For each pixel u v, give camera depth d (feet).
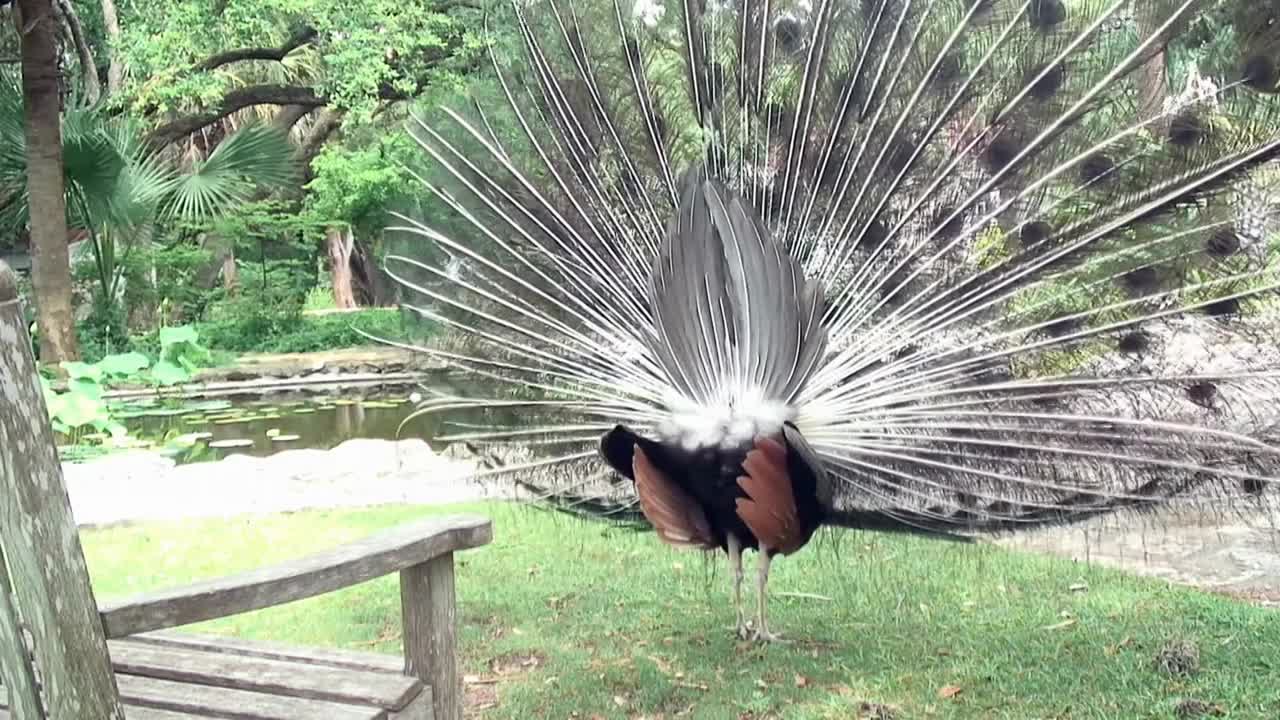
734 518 8.11
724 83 8.73
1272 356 7.48
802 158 8.51
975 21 8.07
